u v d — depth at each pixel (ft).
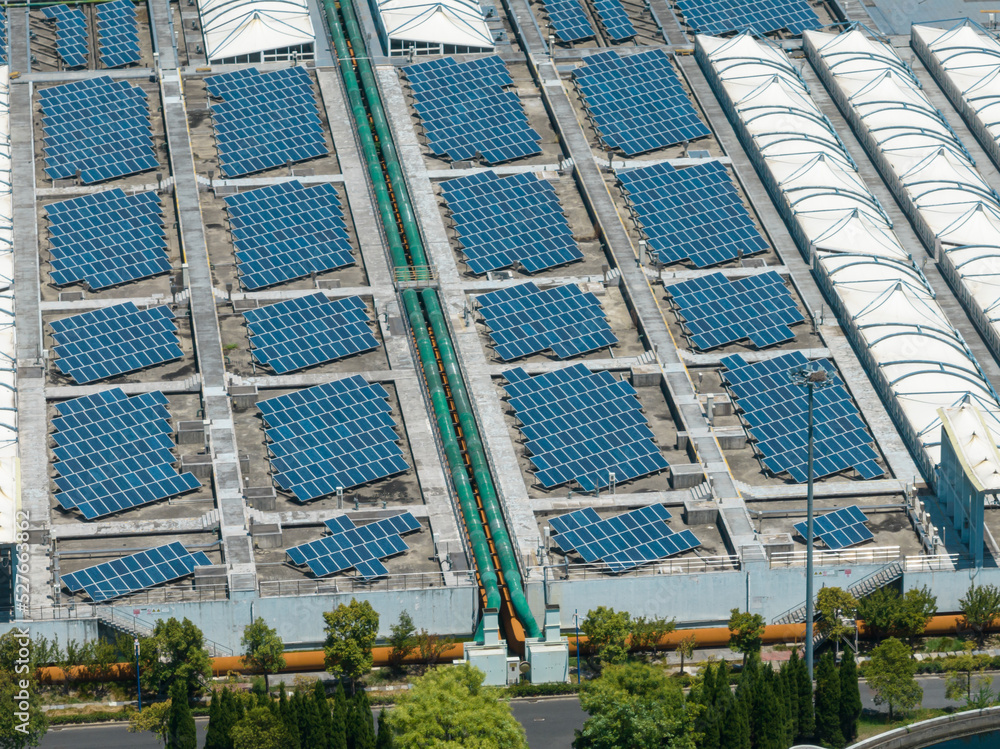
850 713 595.47
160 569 654.12
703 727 574.56
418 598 652.07
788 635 654.12
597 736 570.46
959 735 605.73
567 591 654.53
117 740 604.90
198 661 621.72
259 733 562.25
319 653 643.86
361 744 568.41
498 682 634.02
